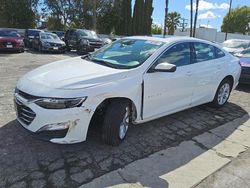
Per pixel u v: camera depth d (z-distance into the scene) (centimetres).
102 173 363
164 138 479
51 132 370
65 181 342
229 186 358
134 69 439
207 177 374
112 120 409
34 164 371
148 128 514
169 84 488
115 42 550
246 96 800
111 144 423
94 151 414
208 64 584
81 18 4388
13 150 401
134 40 531
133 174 367
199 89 569
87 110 377
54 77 403
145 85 445
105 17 4341
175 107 520
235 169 398
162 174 374
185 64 529
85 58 522
